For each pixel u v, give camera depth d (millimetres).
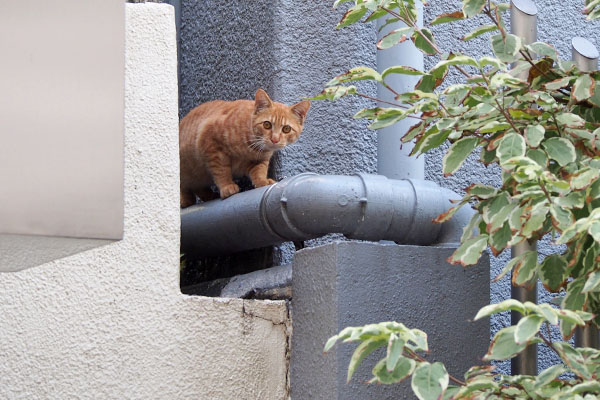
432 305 4414
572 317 3350
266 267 5402
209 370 4293
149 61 4398
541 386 3486
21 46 3367
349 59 5754
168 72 4414
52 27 3404
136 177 4293
